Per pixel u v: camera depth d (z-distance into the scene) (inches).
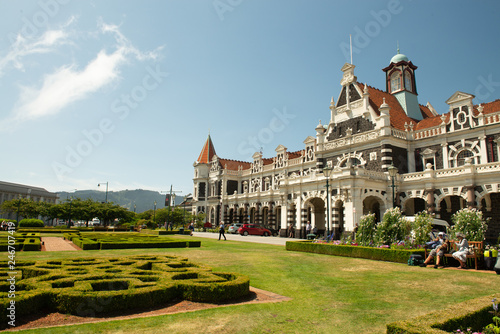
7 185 4173.2
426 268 692.1
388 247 872.9
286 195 1972.2
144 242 1117.7
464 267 684.1
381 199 1625.2
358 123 1882.4
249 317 346.6
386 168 1660.9
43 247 1102.4
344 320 345.1
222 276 500.1
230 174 3166.8
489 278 571.8
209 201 3307.1
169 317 340.8
